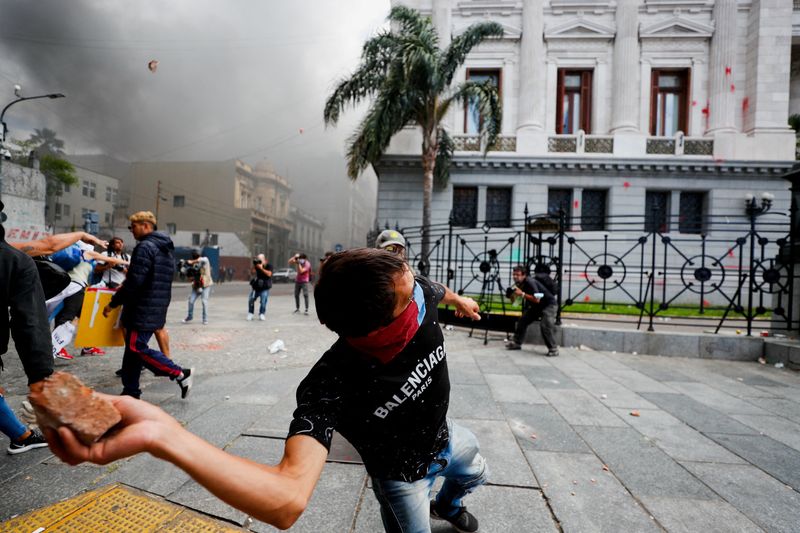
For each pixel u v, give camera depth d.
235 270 44.91
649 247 15.41
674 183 15.84
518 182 16.34
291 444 0.85
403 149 16.30
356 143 13.50
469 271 14.16
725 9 16.09
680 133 15.88
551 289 6.19
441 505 1.78
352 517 2.02
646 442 2.99
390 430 1.13
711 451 2.85
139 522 1.93
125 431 0.57
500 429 3.20
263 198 56.75
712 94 16.31
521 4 17.05
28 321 2.23
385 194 16.61
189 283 31.95
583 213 16.39
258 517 0.67
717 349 6.03
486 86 12.26
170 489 2.21
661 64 16.69
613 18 16.84
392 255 0.98
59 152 42.31
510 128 17.19
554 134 16.45
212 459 0.63
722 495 2.26
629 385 4.55
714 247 15.12
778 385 4.66
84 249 4.96
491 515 2.04
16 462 2.48
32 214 15.59
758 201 15.27
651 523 1.99
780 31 15.65
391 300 0.91
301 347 6.15
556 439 3.02
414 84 11.66
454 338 7.33
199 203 48.38
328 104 12.62
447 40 16.95
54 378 0.56
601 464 2.62
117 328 3.39
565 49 16.97
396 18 11.70
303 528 1.93
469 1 17.22
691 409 3.76
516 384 4.50
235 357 5.46
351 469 2.49
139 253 3.23
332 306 0.92
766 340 5.84
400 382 1.06
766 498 2.24
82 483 2.25
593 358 5.92
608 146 16.23
